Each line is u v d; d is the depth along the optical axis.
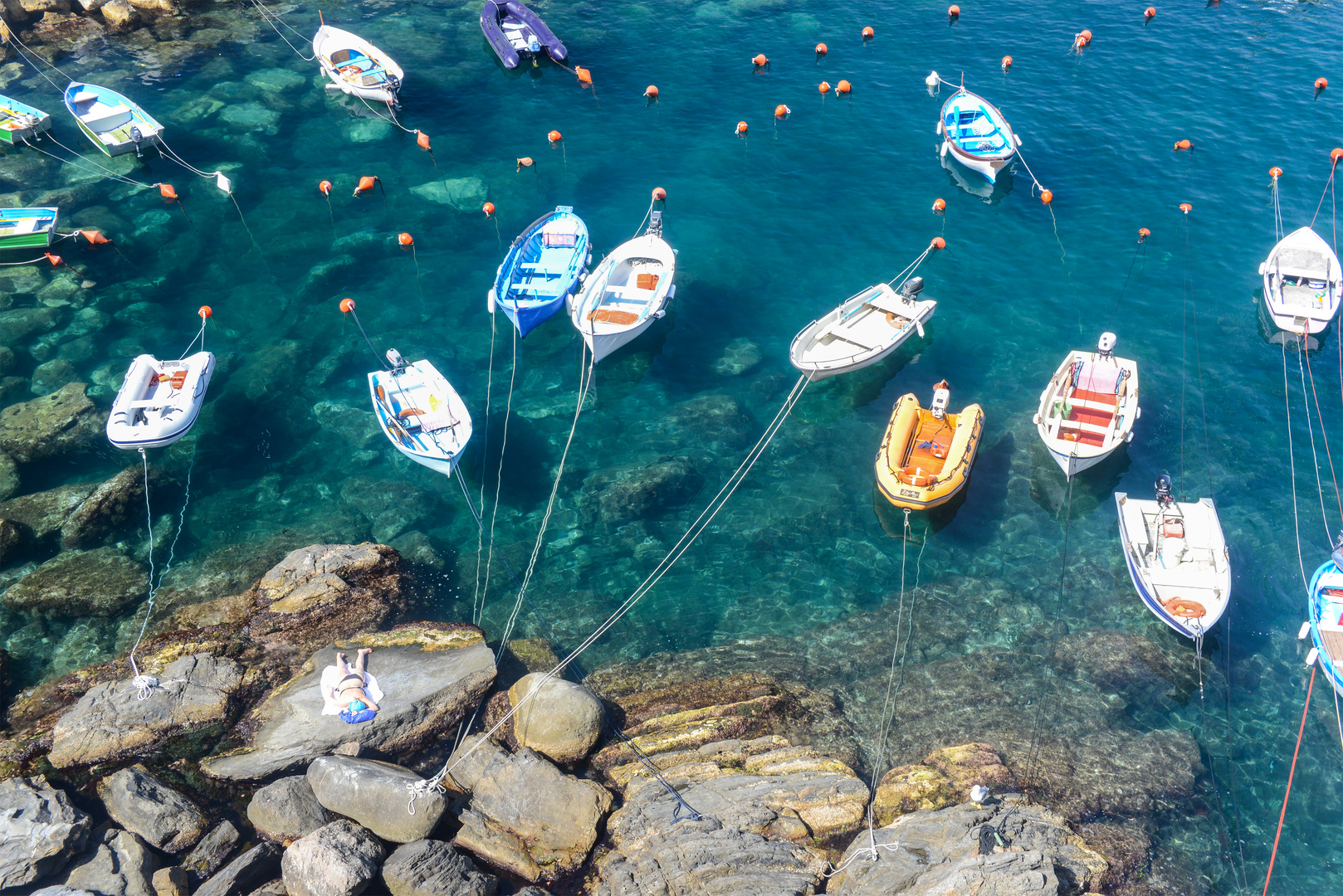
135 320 29.42
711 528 24.05
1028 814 16.61
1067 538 23.53
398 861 15.14
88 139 37.53
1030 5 46.38
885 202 34.72
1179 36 43.19
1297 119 37.16
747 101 40.38
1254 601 21.89
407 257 32.41
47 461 25.03
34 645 20.39
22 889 14.82
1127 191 34.31
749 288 31.30
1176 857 16.73
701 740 18.22
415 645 19.66
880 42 43.97
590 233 33.47
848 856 15.86
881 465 23.97
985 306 30.23
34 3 45.00
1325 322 27.66
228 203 34.41
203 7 47.19
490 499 24.75
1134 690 19.94
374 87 38.72
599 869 15.70
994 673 20.28
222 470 25.14
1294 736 19.20
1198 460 25.09
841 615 21.91
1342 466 24.80
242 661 19.36
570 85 41.50
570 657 20.77
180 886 15.18
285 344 28.58
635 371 28.42
